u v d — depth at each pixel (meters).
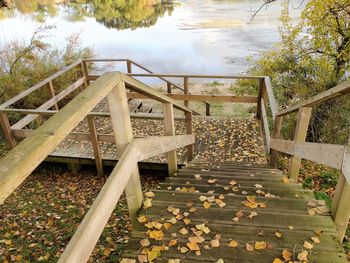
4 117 4.80
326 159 2.06
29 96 7.51
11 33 12.81
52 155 5.07
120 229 3.60
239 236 2.01
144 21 26.59
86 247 1.29
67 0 31.55
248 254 1.85
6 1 10.21
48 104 6.17
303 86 7.24
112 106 1.90
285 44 8.45
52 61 8.99
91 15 27.39
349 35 6.89
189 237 1.99
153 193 2.68
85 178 5.06
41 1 27.16
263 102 6.22
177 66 16.02
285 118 6.75
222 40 19.25
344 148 1.79
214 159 5.40
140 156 2.16
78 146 5.39
